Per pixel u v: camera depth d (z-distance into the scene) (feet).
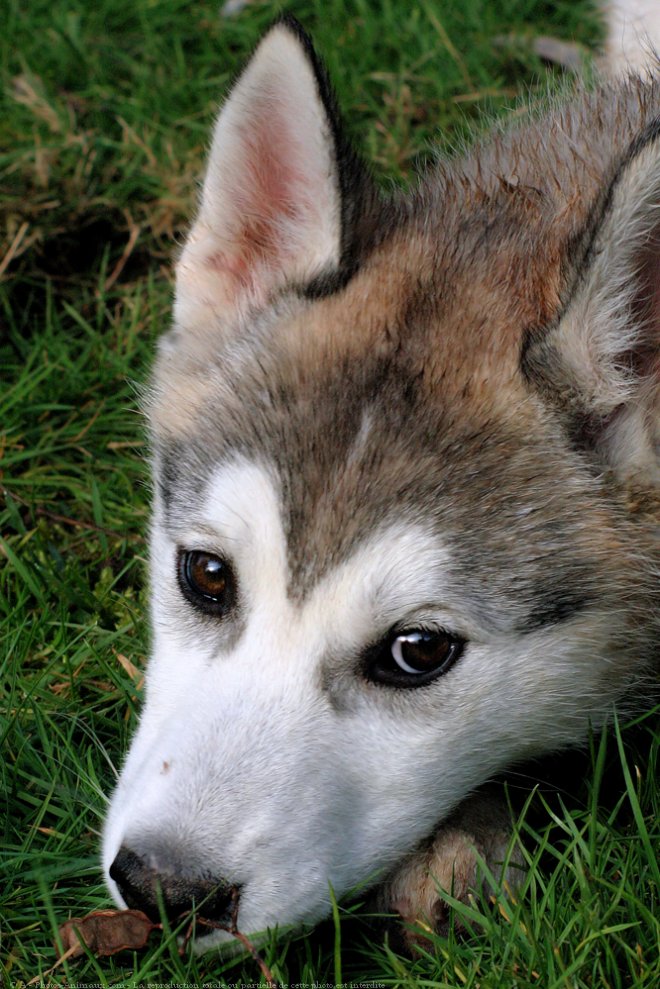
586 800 11.44
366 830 9.96
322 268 11.48
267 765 9.36
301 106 10.94
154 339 17.34
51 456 16.03
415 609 9.68
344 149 11.24
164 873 9.05
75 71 21.57
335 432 10.05
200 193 12.20
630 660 11.13
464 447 10.05
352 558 9.66
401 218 12.32
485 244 11.75
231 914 9.23
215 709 9.60
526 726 10.79
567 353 10.35
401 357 10.54
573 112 14.01
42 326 17.99
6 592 14.06
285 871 9.36
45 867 10.88
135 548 14.90
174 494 10.82
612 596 10.51
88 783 11.59
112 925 9.96
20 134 19.90
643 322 10.46
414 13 22.34
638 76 14.75
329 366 10.59
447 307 11.04
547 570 10.09
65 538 15.12
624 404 10.55
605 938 9.66
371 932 10.45
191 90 21.34
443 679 10.01
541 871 10.71
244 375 10.91
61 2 22.39
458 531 9.77
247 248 12.03
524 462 10.18
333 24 22.44
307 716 9.62
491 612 9.89
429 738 10.08
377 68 21.99
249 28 22.41
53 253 18.80
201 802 9.18
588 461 10.48
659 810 11.10
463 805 10.99
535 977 9.60
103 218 19.17
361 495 9.77
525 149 13.47
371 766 9.87
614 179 9.77
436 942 9.89
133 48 22.29
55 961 10.27
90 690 12.94
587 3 22.95
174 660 10.53
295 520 9.79
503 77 21.76
